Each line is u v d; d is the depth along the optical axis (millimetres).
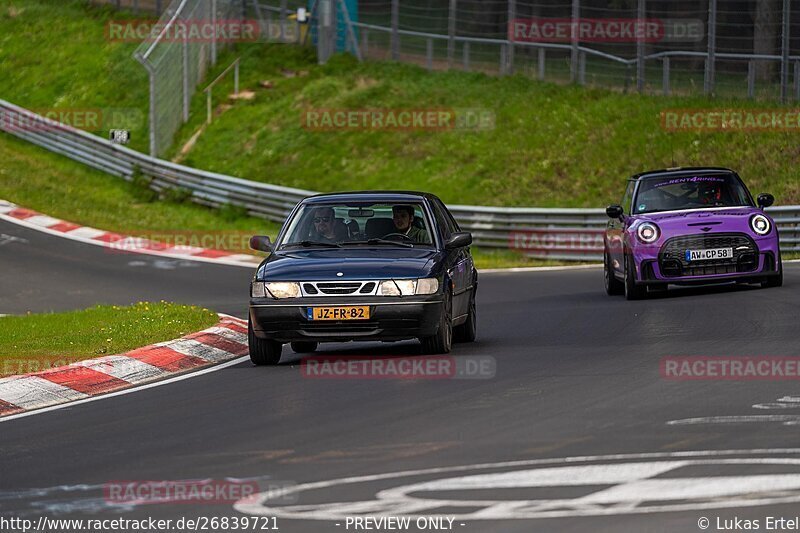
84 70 153375
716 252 60812
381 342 49844
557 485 23281
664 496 22141
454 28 139875
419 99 132625
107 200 119938
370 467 25625
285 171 124375
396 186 118250
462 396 34219
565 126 121875
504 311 61156
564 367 39219
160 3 166500
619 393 33562
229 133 132625
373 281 41531
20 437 31562
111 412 34938
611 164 113938
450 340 43750
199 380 40594
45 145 134375
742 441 26406
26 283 79562
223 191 116562
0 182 120062
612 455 25578
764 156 109438
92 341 48094
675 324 50344
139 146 135750
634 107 122625
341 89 136750
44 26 166500
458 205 113062
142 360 44000
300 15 149625
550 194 111812
